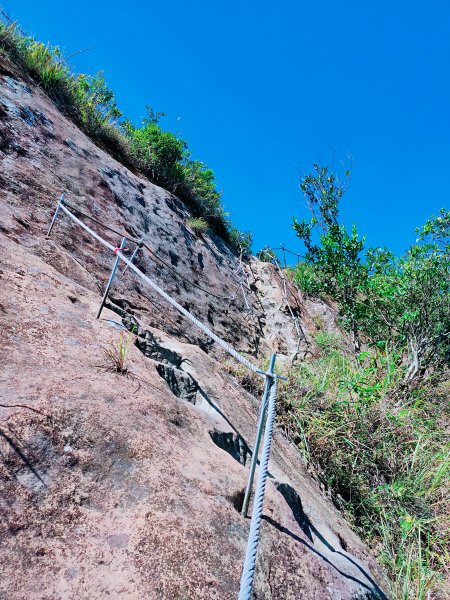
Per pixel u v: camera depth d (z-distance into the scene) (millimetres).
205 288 6414
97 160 6113
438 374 5840
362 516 3633
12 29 6297
